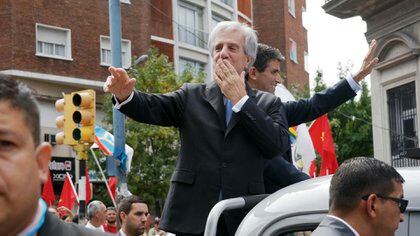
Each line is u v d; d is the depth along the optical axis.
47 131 25.58
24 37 24.88
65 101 11.38
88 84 26.64
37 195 1.85
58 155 25.89
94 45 27.08
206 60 33.28
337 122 30.89
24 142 1.81
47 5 25.69
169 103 4.14
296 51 41.34
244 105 3.92
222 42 4.20
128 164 15.03
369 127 31.81
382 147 18.17
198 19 33.38
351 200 3.25
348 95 4.79
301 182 4.04
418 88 16.92
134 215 8.35
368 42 18.84
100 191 24.58
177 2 31.89
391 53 18.00
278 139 4.01
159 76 25.34
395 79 17.80
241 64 4.20
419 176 3.67
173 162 24.61
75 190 15.28
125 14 28.59
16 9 24.72
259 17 39.66
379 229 3.25
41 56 25.31
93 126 11.30
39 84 25.42
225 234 4.14
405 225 3.51
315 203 3.73
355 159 3.36
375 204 3.23
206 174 4.02
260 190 4.11
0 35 24.69
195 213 4.02
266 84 5.09
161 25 30.66
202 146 4.06
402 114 17.64
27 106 1.83
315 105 4.75
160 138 24.31
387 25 17.89
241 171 4.02
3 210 1.77
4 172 1.77
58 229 1.93
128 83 3.91
